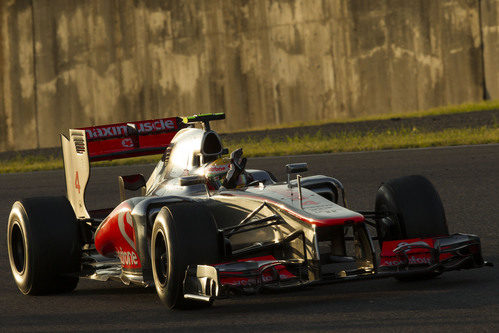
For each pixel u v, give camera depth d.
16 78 120.50
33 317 20.86
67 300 23.42
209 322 17.89
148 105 115.06
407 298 18.88
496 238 28.14
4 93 121.06
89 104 117.88
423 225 20.62
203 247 18.89
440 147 56.69
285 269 19.83
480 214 33.22
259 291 18.23
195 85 112.62
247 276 18.25
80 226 25.66
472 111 84.94
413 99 101.19
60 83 118.75
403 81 101.62
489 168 45.44
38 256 23.92
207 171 23.48
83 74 117.81
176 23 112.88
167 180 24.81
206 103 112.19
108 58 116.50
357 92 104.12
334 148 61.47
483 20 97.69
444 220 20.92
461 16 98.38
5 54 120.69
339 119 100.12
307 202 20.47
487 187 39.69
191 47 112.31
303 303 19.38
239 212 22.19
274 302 19.84
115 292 24.41
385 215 21.34
